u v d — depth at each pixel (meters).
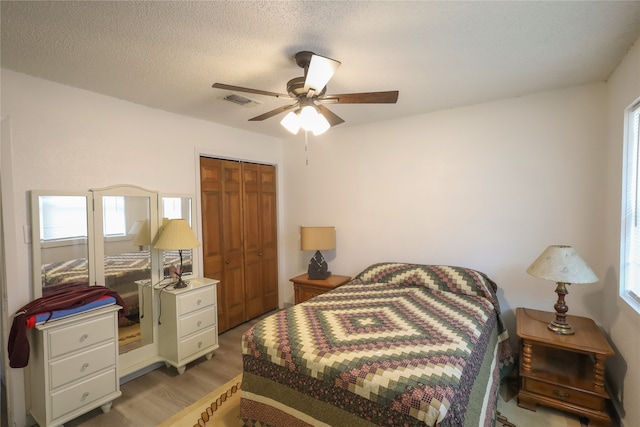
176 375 2.54
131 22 1.45
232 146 3.37
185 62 1.87
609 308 2.14
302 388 1.55
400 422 1.24
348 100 1.79
